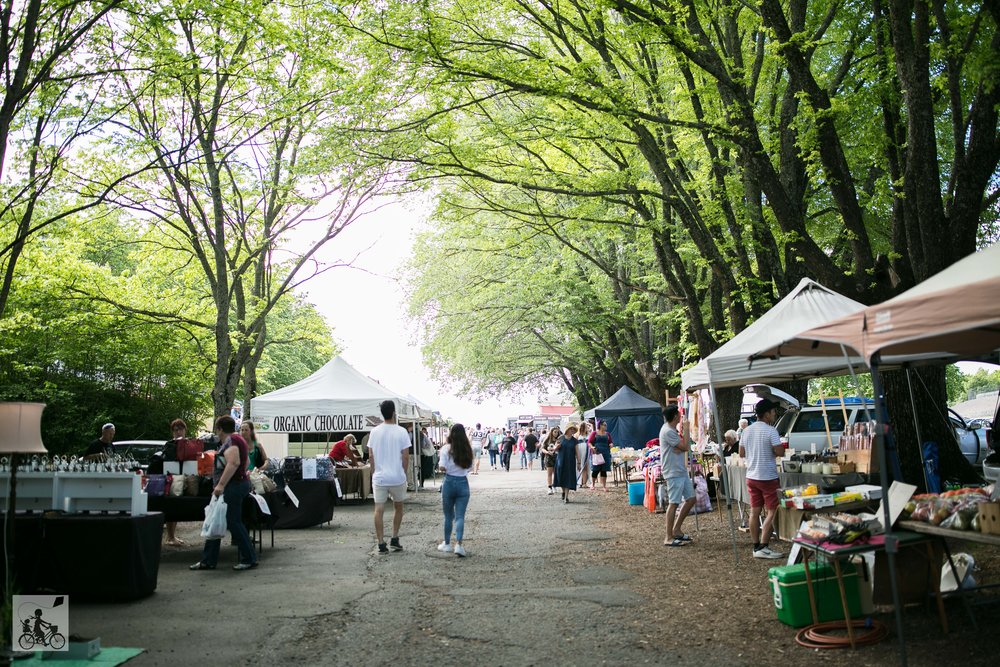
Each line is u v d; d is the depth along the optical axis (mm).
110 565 7449
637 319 29594
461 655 5723
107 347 21797
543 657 5621
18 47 10383
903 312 4695
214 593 7945
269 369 38562
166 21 10391
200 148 16672
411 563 9703
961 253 10070
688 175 16016
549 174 15070
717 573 8469
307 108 13617
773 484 9312
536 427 71312
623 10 11391
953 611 6336
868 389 27469
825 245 17719
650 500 15078
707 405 16094
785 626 6195
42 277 19438
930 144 9695
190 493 10422
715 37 14031
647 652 5660
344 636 6277
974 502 5488
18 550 7434
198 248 18031
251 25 10984
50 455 20672
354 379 20547
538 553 10328
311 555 10500
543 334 34312
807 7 13797
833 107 10992
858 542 5898
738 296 14320
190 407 24469
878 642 5660
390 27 12039
